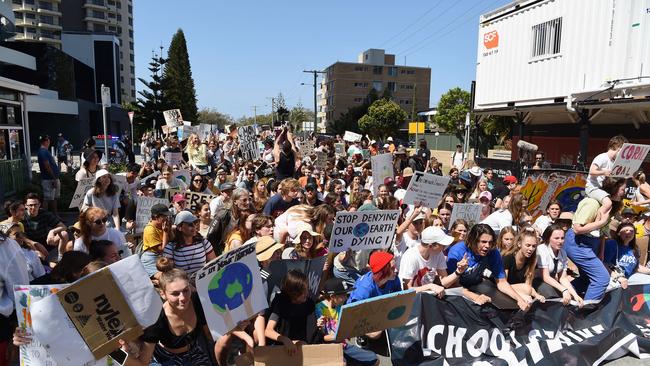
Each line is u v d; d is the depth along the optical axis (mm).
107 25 99125
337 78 106750
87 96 54406
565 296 5426
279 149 10297
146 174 11562
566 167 13727
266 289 4957
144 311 3375
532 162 14344
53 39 90188
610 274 6094
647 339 5262
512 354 4895
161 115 60844
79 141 48156
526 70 14812
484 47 17031
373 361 4590
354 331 4156
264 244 5184
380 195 7980
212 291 3705
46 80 42625
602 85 11984
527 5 14664
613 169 6492
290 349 4035
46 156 11258
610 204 5699
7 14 34438
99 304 3236
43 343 3104
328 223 6160
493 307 5156
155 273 5445
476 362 4863
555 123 15758
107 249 4551
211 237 6438
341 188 9766
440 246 5297
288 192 7281
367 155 20359
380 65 108062
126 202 8391
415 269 5430
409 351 4855
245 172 11328
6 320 3949
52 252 5996
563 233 5699
